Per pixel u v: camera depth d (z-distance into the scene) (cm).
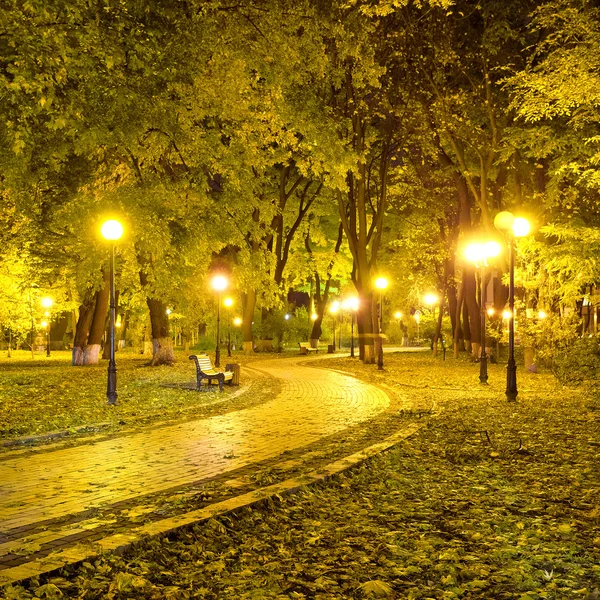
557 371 2280
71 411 1528
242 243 2200
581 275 2423
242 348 6103
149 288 2253
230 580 521
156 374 2750
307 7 1741
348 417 1534
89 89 1445
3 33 1118
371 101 3375
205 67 1688
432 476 918
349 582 522
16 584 479
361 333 3884
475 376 2816
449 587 516
